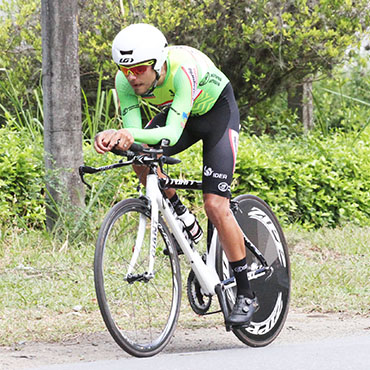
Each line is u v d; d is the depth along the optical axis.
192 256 16.42
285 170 33.75
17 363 15.59
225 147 16.41
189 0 37.41
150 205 15.52
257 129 43.03
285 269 18.45
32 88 38.19
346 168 35.62
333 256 28.94
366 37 41.59
